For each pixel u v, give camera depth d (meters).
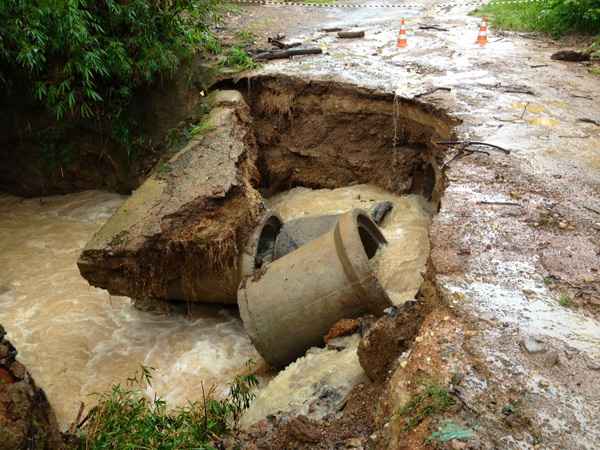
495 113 8.92
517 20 15.46
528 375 3.86
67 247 10.61
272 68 11.77
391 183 10.62
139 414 5.34
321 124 11.20
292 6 19.12
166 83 11.81
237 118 10.62
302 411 4.80
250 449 4.48
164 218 7.77
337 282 6.73
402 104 10.03
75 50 10.12
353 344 6.13
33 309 8.90
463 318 4.42
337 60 12.30
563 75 10.93
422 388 3.83
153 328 8.48
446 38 14.23
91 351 8.01
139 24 11.02
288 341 6.98
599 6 13.45
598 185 6.60
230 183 8.18
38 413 4.96
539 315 4.44
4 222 11.53
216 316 8.66
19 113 11.80
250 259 7.99
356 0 20.52
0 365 4.92
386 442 3.75
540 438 3.40
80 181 12.56
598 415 3.55
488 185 6.59
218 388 7.16
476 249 5.34
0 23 9.70
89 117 11.69
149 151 11.82
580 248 5.34
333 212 10.21
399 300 6.96
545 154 7.40
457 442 3.38
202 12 12.80
